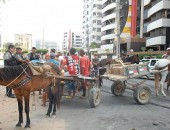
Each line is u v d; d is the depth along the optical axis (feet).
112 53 255.70
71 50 37.22
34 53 45.65
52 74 29.14
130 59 59.57
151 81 72.74
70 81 35.73
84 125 27.14
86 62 39.37
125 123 28.12
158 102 39.99
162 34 161.38
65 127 26.30
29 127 25.84
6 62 35.09
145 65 40.22
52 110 33.37
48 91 30.60
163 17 159.74
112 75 41.55
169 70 50.52
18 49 35.35
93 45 323.98
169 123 28.27
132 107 36.50
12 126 26.50
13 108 34.71
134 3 200.03
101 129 25.81
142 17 199.93
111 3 282.97
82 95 41.96
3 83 23.90
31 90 26.13
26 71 25.05
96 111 33.73
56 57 44.55
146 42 183.42
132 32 201.16
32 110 33.63
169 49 47.62
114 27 275.59
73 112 32.99
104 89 53.98
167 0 157.28
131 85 40.96
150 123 28.22
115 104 38.45
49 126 26.55
